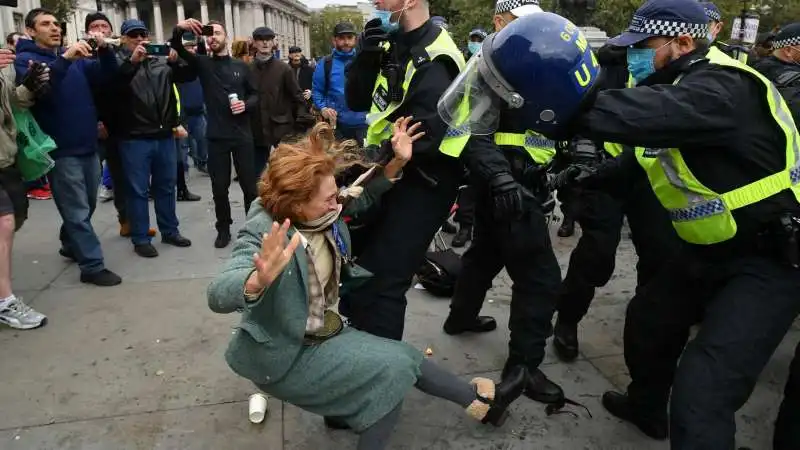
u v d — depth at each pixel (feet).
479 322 11.48
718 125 5.66
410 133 7.14
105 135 17.08
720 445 5.81
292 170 6.03
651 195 9.31
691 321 7.62
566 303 10.37
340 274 7.07
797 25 11.89
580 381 9.85
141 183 15.98
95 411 8.99
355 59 8.11
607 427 8.57
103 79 14.38
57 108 13.05
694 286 7.25
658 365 7.94
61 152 13.33
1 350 10.86
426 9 7.58
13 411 8.96
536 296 8.70
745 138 5.82
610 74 9.40
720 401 5.88
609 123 5.66
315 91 20.81
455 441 8.23
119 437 8.39
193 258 16.19
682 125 5.61
